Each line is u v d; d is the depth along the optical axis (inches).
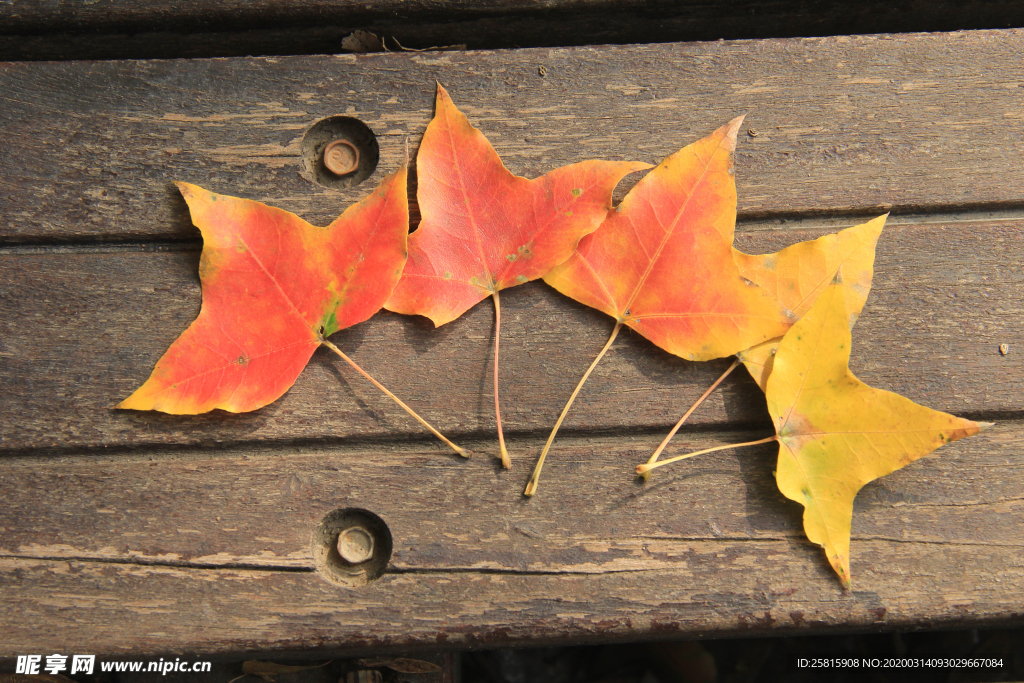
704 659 22.5
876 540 18.9
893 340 19.2
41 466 18.8
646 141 19.3
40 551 18.7
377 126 19.2
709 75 19.4
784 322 18.8
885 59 19.5
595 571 18.8
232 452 19.0
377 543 19.0
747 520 18.9
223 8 19.2
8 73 19.2
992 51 19.5
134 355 18.9
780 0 19.5
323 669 20.1
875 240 18.8
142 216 19.1
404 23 19.5
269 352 18.6
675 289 18.8
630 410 19.1
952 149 19.4
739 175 19.3
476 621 18.7
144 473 18.8
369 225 18.5
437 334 19.1
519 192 18.8
